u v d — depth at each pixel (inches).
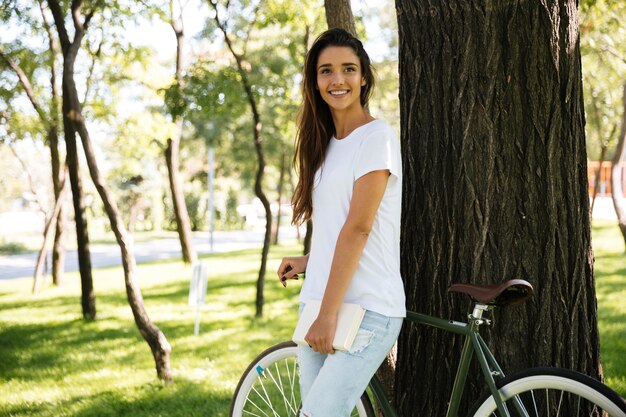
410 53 104.9
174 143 545.0
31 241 1057.5
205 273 274.2
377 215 85.6
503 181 97.6
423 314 95.9
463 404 101.7
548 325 97.7
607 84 406.6
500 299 90.7
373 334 85.5
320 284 89.7
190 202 1248.8
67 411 172.9
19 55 364.8
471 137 98.8
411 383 107.3
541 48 95.0
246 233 1140.5
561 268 97.3
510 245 97.9
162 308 339.9
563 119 96.2
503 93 96.7
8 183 1348.4
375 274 86.1
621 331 237.8
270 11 328.5
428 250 104.1
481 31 97.3
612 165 404.2
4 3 330.6
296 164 97.8
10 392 193.8
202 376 205.2
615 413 78.3
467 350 89.9
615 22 312.3
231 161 1063.0
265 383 188.4
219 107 328.2
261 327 284.4
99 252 824.3
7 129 374.6
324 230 89.1
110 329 293.0
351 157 86.5
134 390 191.2
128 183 1116.5
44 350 252.7
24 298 408.8
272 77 361.1
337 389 85.5
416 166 105.0
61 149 500.7
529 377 84.8
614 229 662.5
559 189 96.7
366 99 94.2
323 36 91.3
